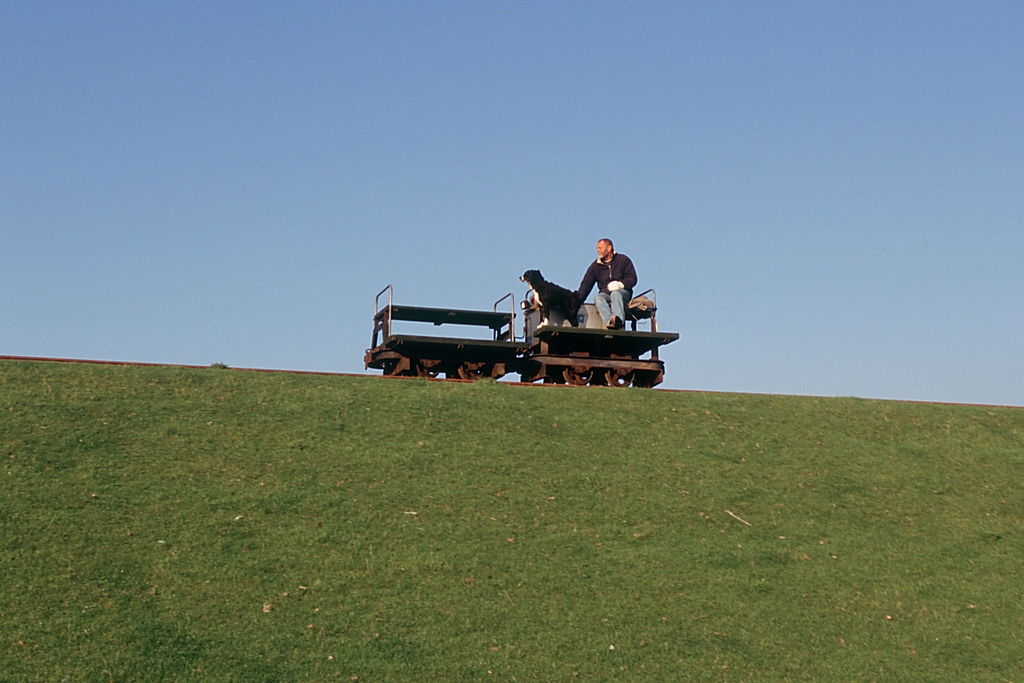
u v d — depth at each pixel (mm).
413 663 9336
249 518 11344
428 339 17484
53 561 10078
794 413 16406
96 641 9039
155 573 10164
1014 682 10008
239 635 9422
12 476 11453
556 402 15797
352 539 11227
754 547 12109
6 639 8898
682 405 16219
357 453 13180
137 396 14125
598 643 9953
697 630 10375
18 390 13812
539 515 12234
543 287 18047
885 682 9812
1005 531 13203
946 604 11375
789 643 10328
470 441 13930
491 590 10625
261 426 13617
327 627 9719
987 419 16984
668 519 12516
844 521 13008
